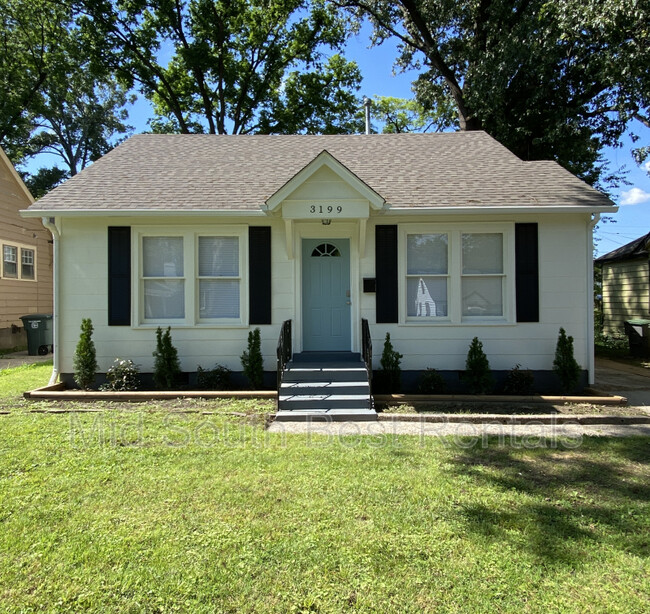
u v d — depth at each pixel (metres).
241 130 26.45
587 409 6.96
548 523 3.46
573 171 17.61
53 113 29.81
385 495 3.90
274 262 8.45
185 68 23.86
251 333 8.07
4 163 16.20
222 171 9.57
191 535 3.26
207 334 8.41
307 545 3.13
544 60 13.80
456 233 8.39
